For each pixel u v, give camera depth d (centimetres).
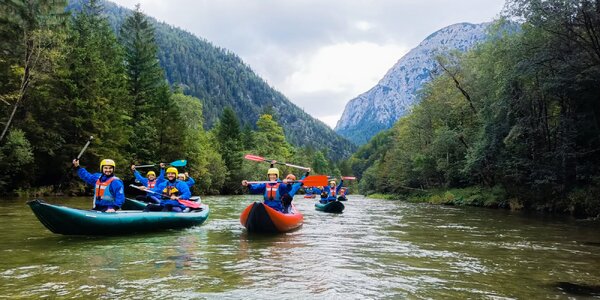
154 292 394
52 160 2467
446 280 475
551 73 1733
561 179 1772
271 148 6600
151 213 827
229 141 5338
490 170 2234
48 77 2220
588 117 1758
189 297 379
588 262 603
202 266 519
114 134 2742
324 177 1001
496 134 1994
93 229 731
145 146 3406
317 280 457
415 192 3666
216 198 3278
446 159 2941
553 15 1534
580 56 1598
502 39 1995
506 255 657
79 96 2509
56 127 2439
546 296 413
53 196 2336
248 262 550
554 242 820
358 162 12338
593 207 1487
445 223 1216
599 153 1738
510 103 1833
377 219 1334
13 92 2184
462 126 2778
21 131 2120
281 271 499
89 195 2631
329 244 731
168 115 3572
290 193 991
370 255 630
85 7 3656
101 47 3238
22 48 2166
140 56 3688
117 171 2819
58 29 2281
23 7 2084
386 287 437
